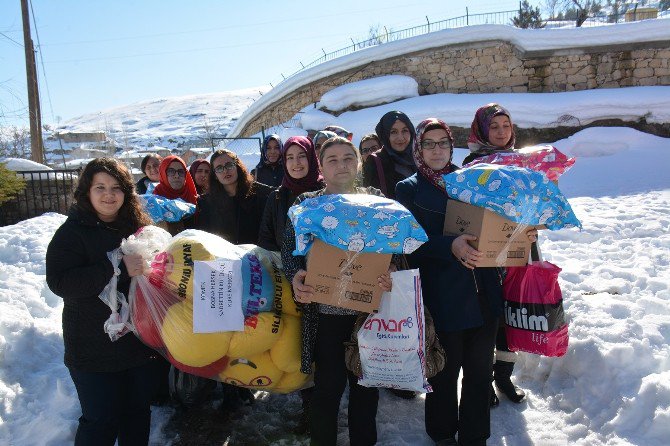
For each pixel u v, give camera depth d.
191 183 4.72
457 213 2.85
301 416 3.36
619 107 14.52
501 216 2.71
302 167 3.39
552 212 2.74
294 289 2.69
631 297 4.32
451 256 2.80
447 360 2.93
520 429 3.24
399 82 18.44
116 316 2.62
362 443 3.01
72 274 2.53
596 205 8.54
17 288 4.61
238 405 3.68
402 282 2.70
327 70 20.92
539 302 3.09
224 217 4.03
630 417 3.00
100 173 2.66
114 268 2.60
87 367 2.62
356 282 2.63
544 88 16.69
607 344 3.48
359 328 2.80
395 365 2.70
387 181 4.10
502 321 3.41
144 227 2.85
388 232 2.50
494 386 3.74
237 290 2.78
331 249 2.58
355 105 19.00
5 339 3.78
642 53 15.48
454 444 3.01
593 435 3.03
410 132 4.13
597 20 20.47
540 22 20.94
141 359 2.77
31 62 17.55
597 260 5.57
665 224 6.91
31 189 10.10
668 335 3.59
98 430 2.63
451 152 3.08
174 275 2.72
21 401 3.42
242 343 2.80
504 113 3.49
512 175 2.73
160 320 2.71
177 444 3.29
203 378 3.42
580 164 12.71
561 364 3.67
